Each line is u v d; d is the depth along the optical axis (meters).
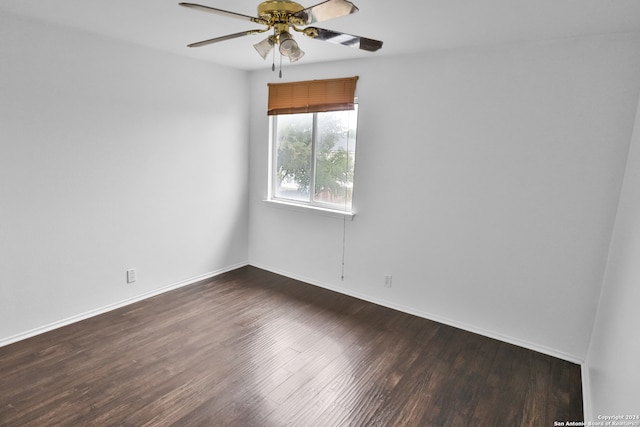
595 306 2.62
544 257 2.78
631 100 2.36
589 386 2.30
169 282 3.81
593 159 2.52
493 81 2.81
